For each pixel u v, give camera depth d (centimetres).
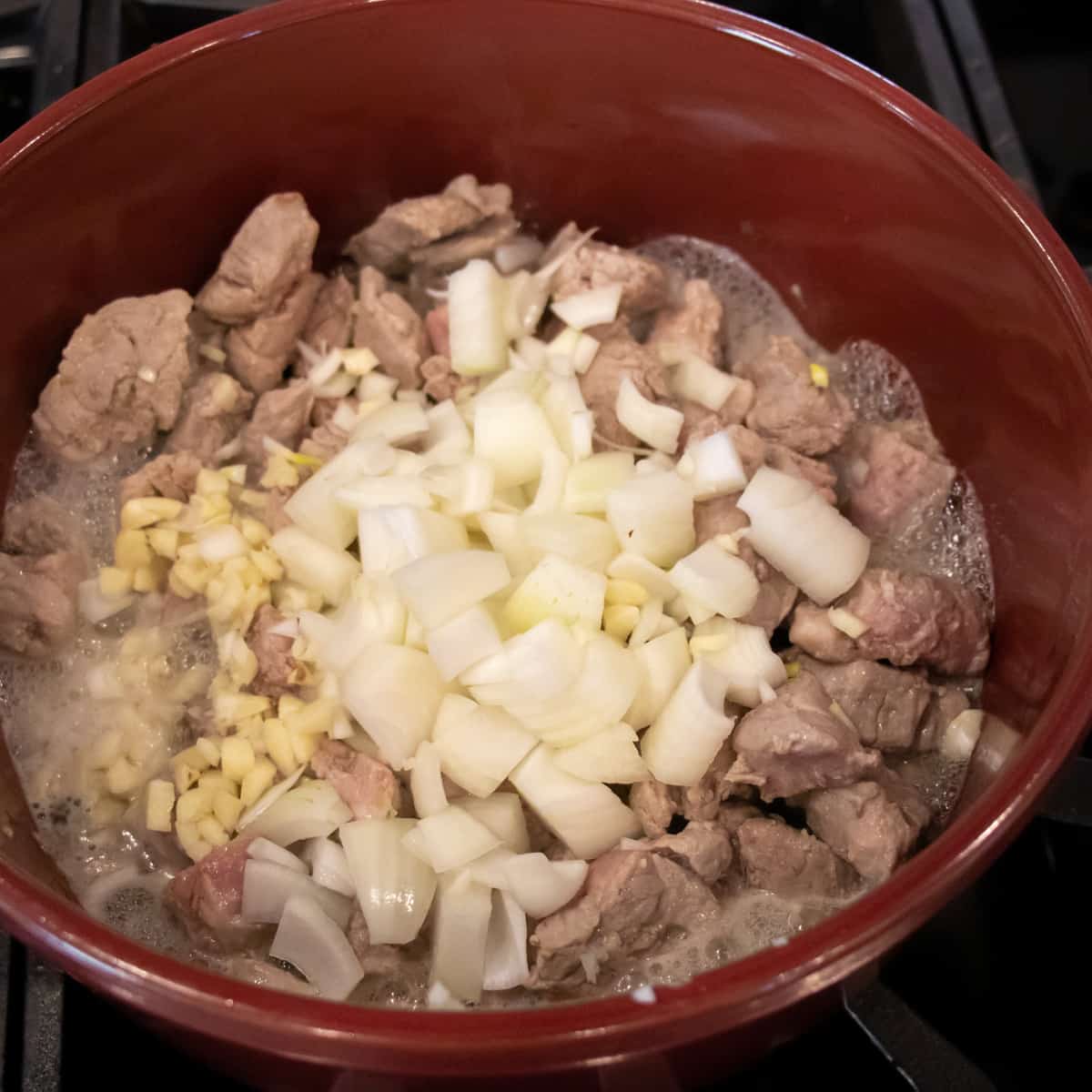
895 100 36
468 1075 27
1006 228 35
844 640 37
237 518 38
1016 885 37
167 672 37
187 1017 27
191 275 41
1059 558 34
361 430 39
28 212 36
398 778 35
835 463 41
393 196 42
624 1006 27
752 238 42
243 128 39
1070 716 30
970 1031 35
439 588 35
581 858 35
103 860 36
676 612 37
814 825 36
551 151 42
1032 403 36
